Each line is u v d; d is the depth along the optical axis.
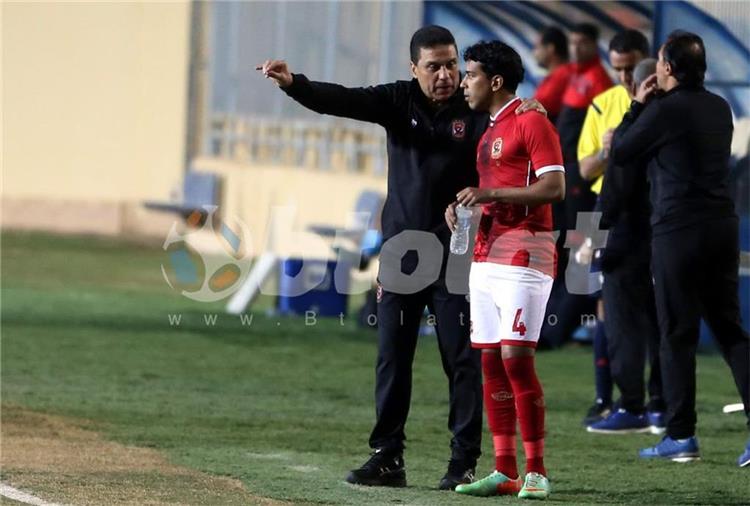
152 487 26.66
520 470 29.44
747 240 46.81
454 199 26.62
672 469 29.53
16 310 54.47
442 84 26.38
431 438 33.12
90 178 91.44
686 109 28.97
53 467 28.55
